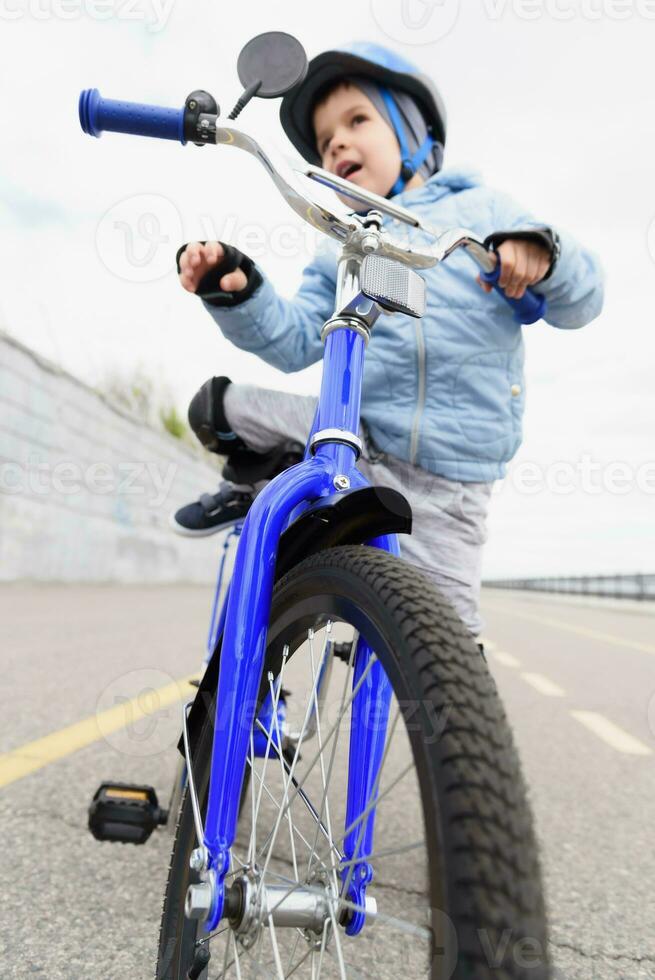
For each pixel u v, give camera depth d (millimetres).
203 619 6723
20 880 1322
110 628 5387
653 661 5469
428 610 600
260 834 1152
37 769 1951
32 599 7805
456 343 1288
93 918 1198
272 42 935
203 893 710
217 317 1182
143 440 14102
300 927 724
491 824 481
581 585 23328
